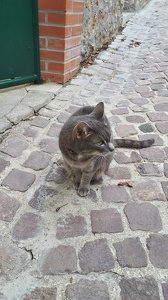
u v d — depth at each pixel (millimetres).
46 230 588
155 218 626
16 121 940
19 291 472
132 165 805
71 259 530
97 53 1694
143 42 2008
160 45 1922
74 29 1215
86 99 1161
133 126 991
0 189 687
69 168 743
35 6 1050
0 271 500
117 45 1891
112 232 590
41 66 1226
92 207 656
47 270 508
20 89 1178
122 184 729
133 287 484
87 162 652
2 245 548
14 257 527
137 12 3064
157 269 517
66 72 1255
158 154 849
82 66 1484
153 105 1126
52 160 808
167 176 759
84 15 1377
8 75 1141
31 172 753
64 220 615
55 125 972
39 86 1225
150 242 568
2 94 1114
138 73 1450
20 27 1062
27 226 594
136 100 1168
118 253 544
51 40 1136
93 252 545
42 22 1098
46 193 689
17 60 1131
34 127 949
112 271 511
